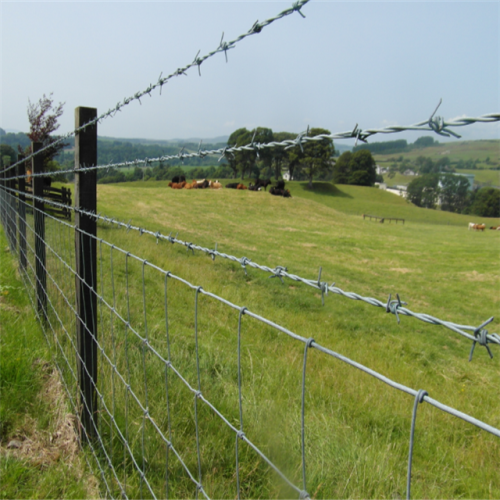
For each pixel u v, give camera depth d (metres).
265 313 8.73
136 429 2.75
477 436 4.26
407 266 19.66
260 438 2.85
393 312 1.22
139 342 4.48
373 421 4.05
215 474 2.48
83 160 2.78
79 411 2.79
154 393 3.23
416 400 0.79
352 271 17.59
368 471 2.80
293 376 4.52
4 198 9.36
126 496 2.12
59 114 22.33
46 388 3.40
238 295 9.63
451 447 3.92
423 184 119.00
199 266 11.69
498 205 107.00
